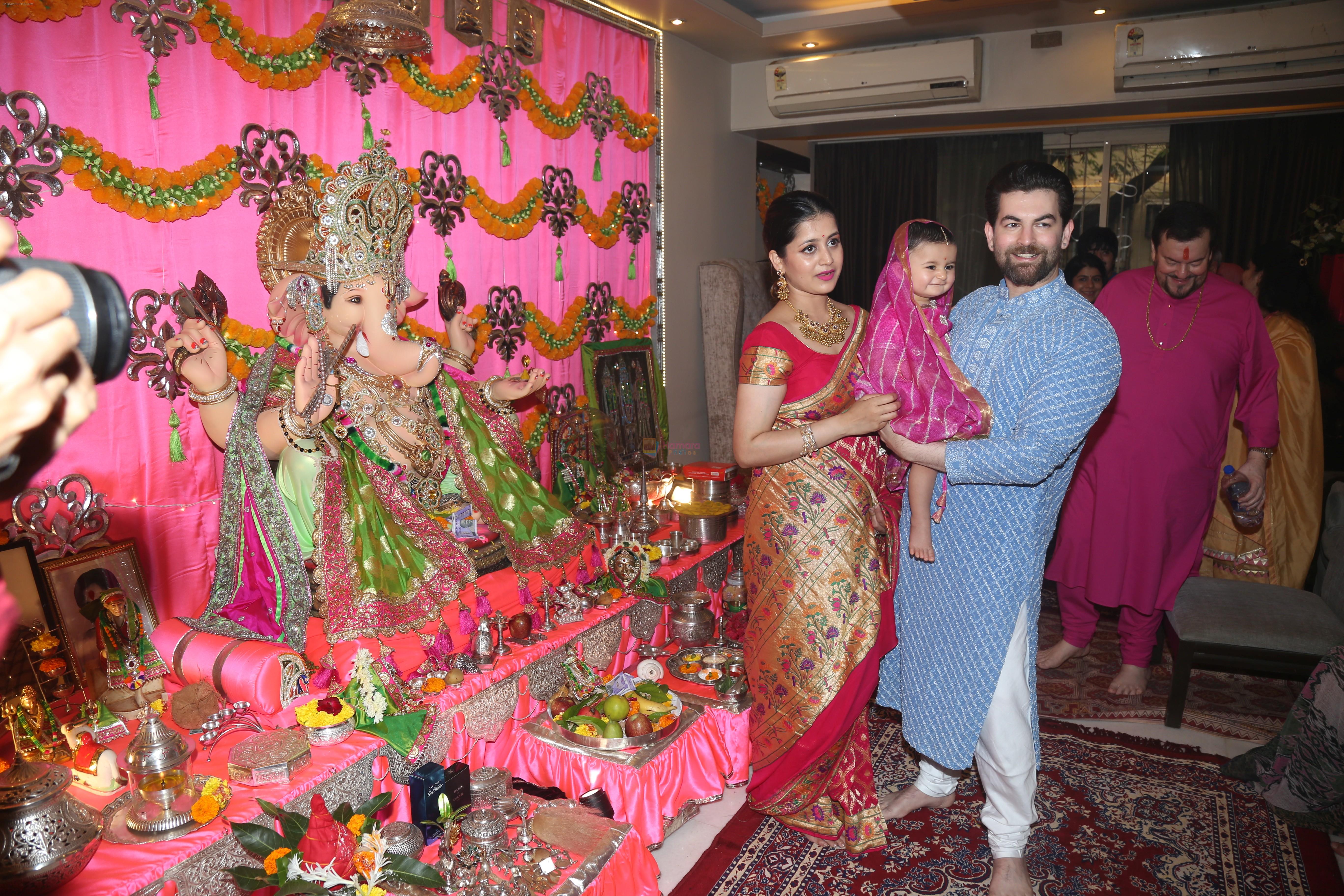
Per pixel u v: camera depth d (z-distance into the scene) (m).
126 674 2.18
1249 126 6.34
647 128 4.53
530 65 3.60
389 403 2.58
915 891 2.56
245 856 1.82
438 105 3.08
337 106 2.73
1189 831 2.90
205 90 2.33
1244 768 3.20
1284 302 4.81
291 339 2.49
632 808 2.55
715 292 5.20
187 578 2.36
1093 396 2.22
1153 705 3.87
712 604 3.82
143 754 1.76
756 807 2.85
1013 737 2.44
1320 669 2.94
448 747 2.39
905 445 2.40
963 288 7.26
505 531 2.86
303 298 2.45
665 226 4.84
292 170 2.57
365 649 2.26
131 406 2.21
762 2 4.92
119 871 1.64
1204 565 4.72
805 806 2.78
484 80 3.34
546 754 2.67
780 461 2.54
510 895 1.99
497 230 3.42
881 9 4.77
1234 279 5.00
